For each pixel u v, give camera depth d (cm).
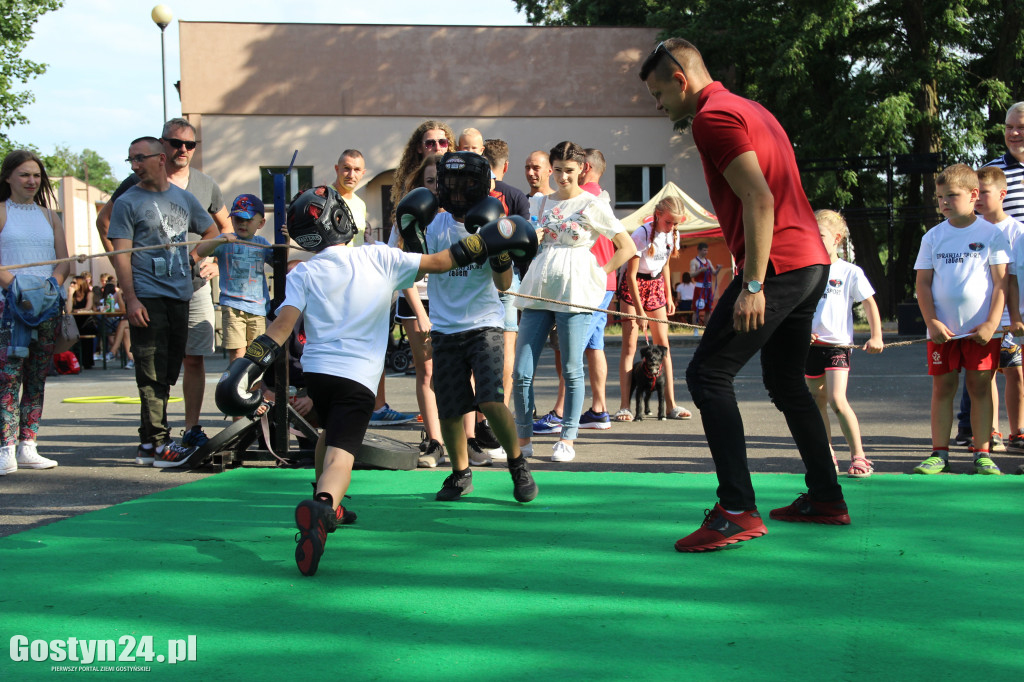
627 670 229
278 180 537
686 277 2278
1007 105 2430
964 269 500
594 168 692
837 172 2459
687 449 618
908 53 2562
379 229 2561
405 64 2556
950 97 2566
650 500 438
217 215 634
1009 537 356
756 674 226
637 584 301
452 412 438
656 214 780
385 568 322
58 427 777
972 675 225
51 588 300
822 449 379
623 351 784
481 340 430
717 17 2625
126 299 548
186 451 566
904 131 2542
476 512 414
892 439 645
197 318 585
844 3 2417
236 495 465
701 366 354
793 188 354
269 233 2528
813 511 382
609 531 375
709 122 338
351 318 344
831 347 493
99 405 968
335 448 334
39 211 571
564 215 573
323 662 236
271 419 564
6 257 551
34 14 2947
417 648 245
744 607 276
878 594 288
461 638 252
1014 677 223
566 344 570
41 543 361
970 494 439
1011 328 515
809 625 260
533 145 2627
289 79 2514
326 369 338
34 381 562
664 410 801
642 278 789
